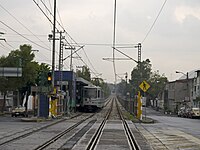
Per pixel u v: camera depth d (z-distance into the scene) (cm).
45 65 8119
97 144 2212
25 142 2239
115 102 16262
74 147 2038
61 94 5684
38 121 4306
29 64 6731
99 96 7625
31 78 6781
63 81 6338
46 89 4675
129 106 7606
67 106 5994
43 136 2639
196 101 9544
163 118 6366
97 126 3750
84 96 7481
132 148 2059
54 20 4688
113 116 5978
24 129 3203
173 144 2328
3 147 1984
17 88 6925
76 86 7506
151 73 14488
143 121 4656
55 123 4116
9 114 6606
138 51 5503
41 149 1922
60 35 5688
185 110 7650
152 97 14600
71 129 3325
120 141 2405
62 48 6394
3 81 6650
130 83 11075
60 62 5788
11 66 6588
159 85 14288
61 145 2130
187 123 4931
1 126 3528
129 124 4203
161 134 3038
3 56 6712
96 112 7494
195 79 9988
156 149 2073
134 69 11525
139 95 5094
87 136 2700
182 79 12525
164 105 11731
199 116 6994
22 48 6800
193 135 3002
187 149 2081
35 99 5681
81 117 5591
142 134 3019
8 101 8825
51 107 4800
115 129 3400
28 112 6391
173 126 4166
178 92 11650
